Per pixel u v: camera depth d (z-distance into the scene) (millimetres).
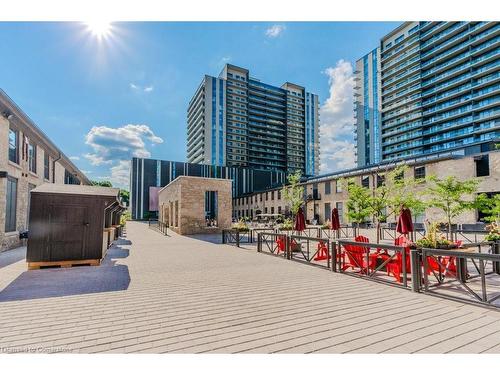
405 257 6008
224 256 10430
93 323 3939
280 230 23859
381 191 14773
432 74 72250
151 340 3424
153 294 5418
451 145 66625
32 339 3439
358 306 4730
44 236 7934
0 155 10719
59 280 6527
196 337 3510
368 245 6793
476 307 4676
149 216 70312
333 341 3416
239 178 86250
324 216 36938
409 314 4348
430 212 23297
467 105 64312
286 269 7984
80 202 8352
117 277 6867
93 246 8438
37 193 7922
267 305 4770
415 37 77500
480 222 21062
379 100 88375
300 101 119312
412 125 75812
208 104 99812
